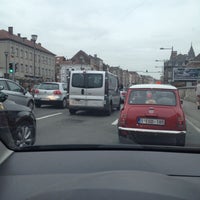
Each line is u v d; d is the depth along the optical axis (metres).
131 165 2.88
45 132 11.45
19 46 85.69
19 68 85.31
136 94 9.56
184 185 2.35
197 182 2.54
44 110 21.42
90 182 2.26
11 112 7.07
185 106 29.41
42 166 2.85
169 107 9.15
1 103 6.74
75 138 10.23
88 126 13.38
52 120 15.41
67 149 3.41
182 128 8.95
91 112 20.31
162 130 8.92
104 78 18.41
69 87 18.73
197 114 20.94
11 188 2.38
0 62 80.75
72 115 18.20
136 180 2.28
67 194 2.11
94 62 136.12
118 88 22.25
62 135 10.82
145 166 2.86
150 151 3.40
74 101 18.58
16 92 14.60
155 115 8.96
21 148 3.40
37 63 96.56
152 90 9.59
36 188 2.37
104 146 3.45
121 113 9.37
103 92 18.34
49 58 106.38
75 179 2.42
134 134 9.05
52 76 109.62
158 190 2.13
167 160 3.08
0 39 80.81
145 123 9.00
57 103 22.83
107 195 2.05
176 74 73.00
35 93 23.20
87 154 3.23
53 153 3.28
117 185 2.17
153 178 2.36
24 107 7.96
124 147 3.45
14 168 2.81
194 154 3.33
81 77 18.56
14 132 7.17
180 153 3.36
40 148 3.41
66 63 125.38
